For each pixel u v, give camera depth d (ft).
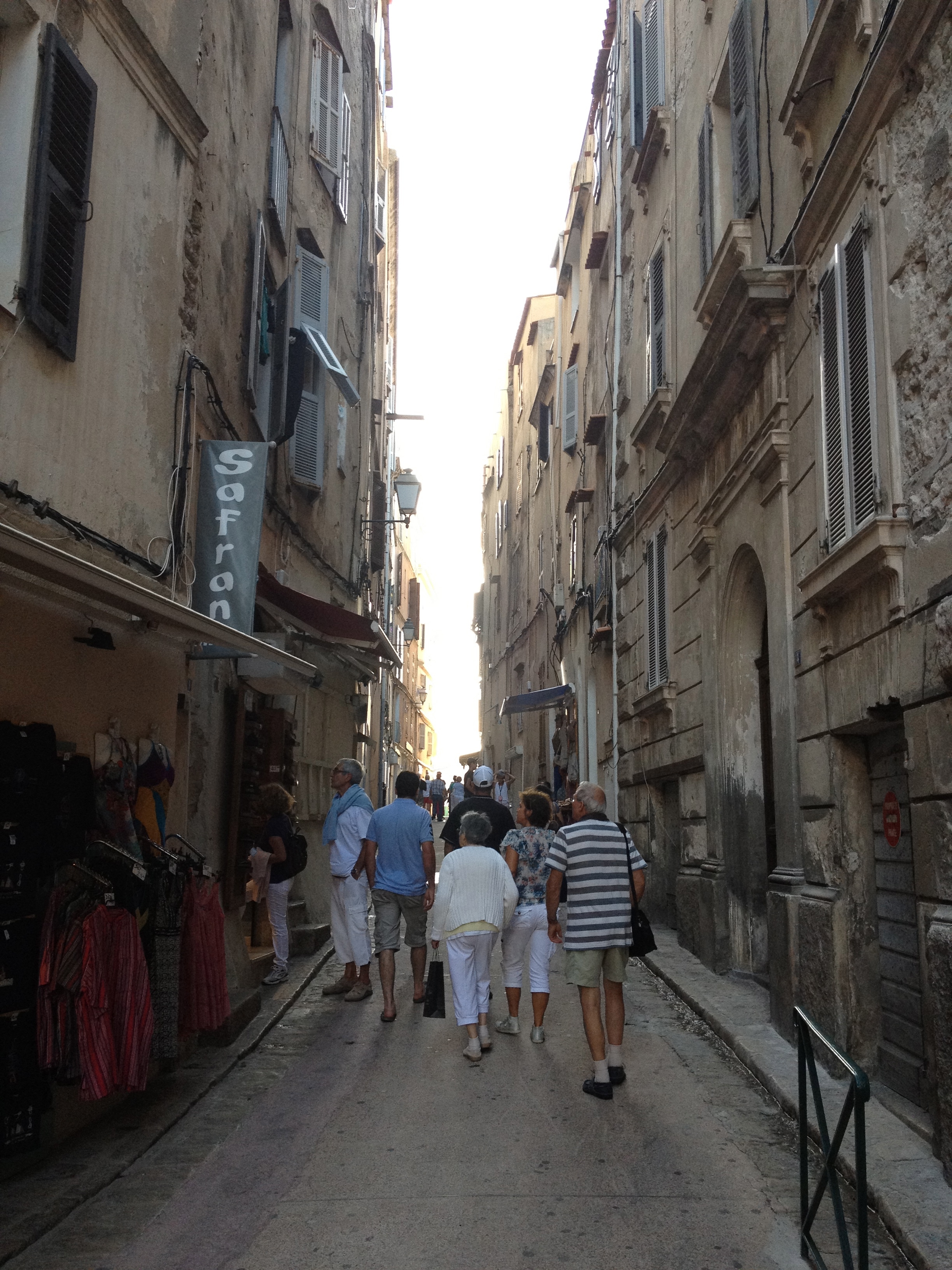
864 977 20.90
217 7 27.86
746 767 31.86
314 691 43.68
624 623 50.88
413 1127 18.40
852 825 21.52
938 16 16.49
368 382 61.00
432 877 28.48
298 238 42.60
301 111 42.65
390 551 87.86
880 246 19.12
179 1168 16.37
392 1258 13.34
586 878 21.15
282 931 31.37
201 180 25.54
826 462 22.12
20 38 16.99
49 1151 16.61
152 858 19.70
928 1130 16.92
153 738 21.91
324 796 45.11
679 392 34.35
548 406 86.99
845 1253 11.73
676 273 40.57
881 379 19.01
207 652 24.07
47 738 16.37
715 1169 16.37
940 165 16.63
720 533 33.17
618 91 52.60
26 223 16.55
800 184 25.18
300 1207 14.90
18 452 16.33
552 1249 13.57
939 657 15.98
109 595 15.90
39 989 15.64
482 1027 23.98
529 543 100.53
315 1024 26.71
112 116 20.24
